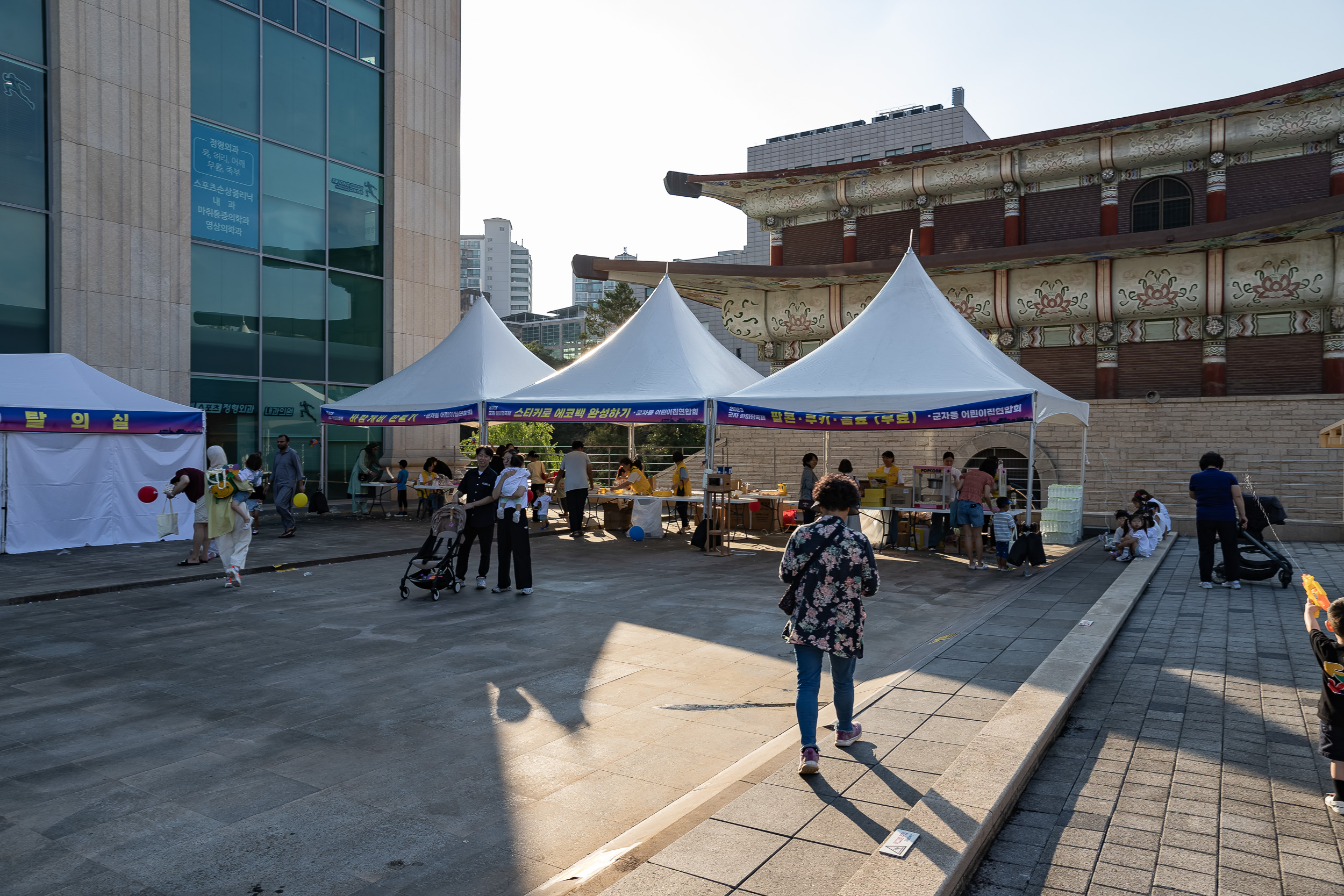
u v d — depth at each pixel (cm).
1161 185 2209
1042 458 2128
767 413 1441
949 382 1278
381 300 2191
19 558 1244
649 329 1631
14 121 1512
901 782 423
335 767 471
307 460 1995
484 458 1021
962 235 2472
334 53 2066
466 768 472
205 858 365
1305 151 2052
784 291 2691
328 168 2048
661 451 3819
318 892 337
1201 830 385
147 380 1673
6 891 335
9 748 497
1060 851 367
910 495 1488
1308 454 1833
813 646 441
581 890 328
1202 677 640
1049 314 2297
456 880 348
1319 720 411
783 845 352
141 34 1669
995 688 593
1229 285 2092
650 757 490
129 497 1412
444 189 2319
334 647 744
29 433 1288
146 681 636
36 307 1541
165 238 1703
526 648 742
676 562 1297
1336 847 367
